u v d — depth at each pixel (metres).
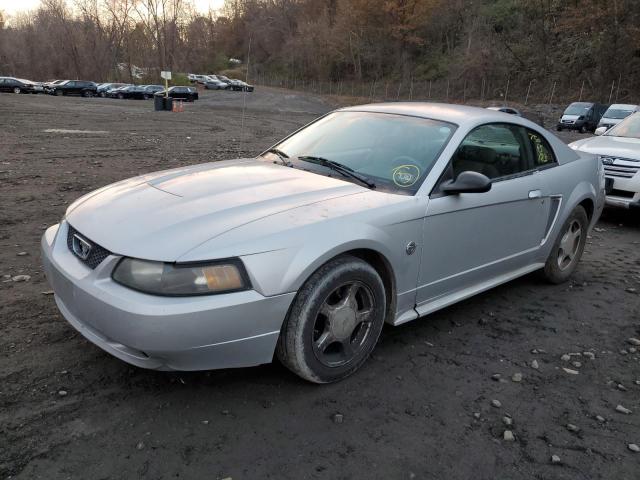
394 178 3.38
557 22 48.16
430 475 2.35
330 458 2.40
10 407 2.60
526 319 4.02
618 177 6.96
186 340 2.40
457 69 57.53
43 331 3.36
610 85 42.41
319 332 2.87
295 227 2.68
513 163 4.03
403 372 3.16
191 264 2.42
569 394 3.05
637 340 3.75
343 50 75.56
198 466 2.30
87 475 2.21
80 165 10.11
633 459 2.54
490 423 2.73
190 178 3.35
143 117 26.06
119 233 2.63
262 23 76.38
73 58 81.19
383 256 3.02
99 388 2.79
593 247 6.20
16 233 5.45
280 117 32.12
